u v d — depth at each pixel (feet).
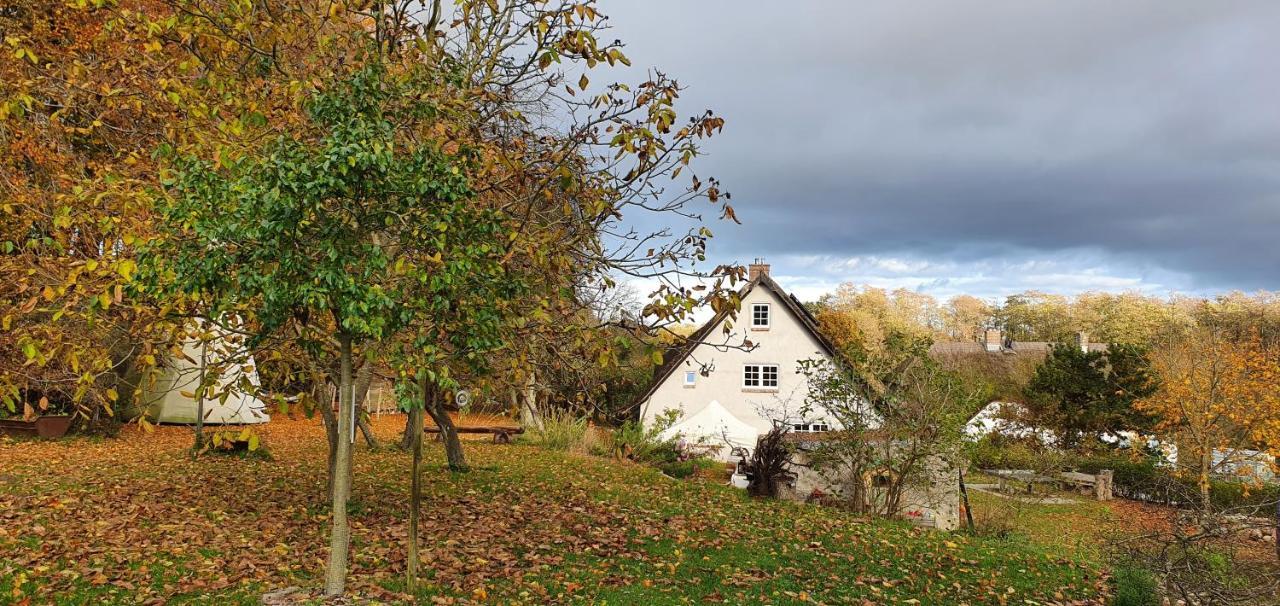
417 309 22.41
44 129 37.78
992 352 165.89
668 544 36.32
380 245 23.81
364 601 23.77
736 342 107.76
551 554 32.86
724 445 101.86
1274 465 79.87
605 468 66.85
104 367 25.03
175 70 30.55
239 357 23.91
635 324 28.84
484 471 57.47
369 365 35.55
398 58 30.42
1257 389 79.36
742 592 28.99
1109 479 92.07
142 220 25.12
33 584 23.35
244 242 20.56
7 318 23.34
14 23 46.26
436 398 45.78
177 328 24.86
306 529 33.99
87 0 27.76
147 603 22.76
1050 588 33.60
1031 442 103.19
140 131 34.19
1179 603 29.04
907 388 53.98
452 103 28.78
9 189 34.78
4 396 24.34
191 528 32.19
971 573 35.29
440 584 27.17
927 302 309.83
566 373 34.88
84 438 64.69
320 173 19.90
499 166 30.09
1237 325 167.43
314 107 22.76
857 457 54.29
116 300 21.40
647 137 27.43
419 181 21.86
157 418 79.25
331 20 29.12
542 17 29.84
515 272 27.02
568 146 30.35
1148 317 228.84
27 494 37.37
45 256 27.61
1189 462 89.40
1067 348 108.88
